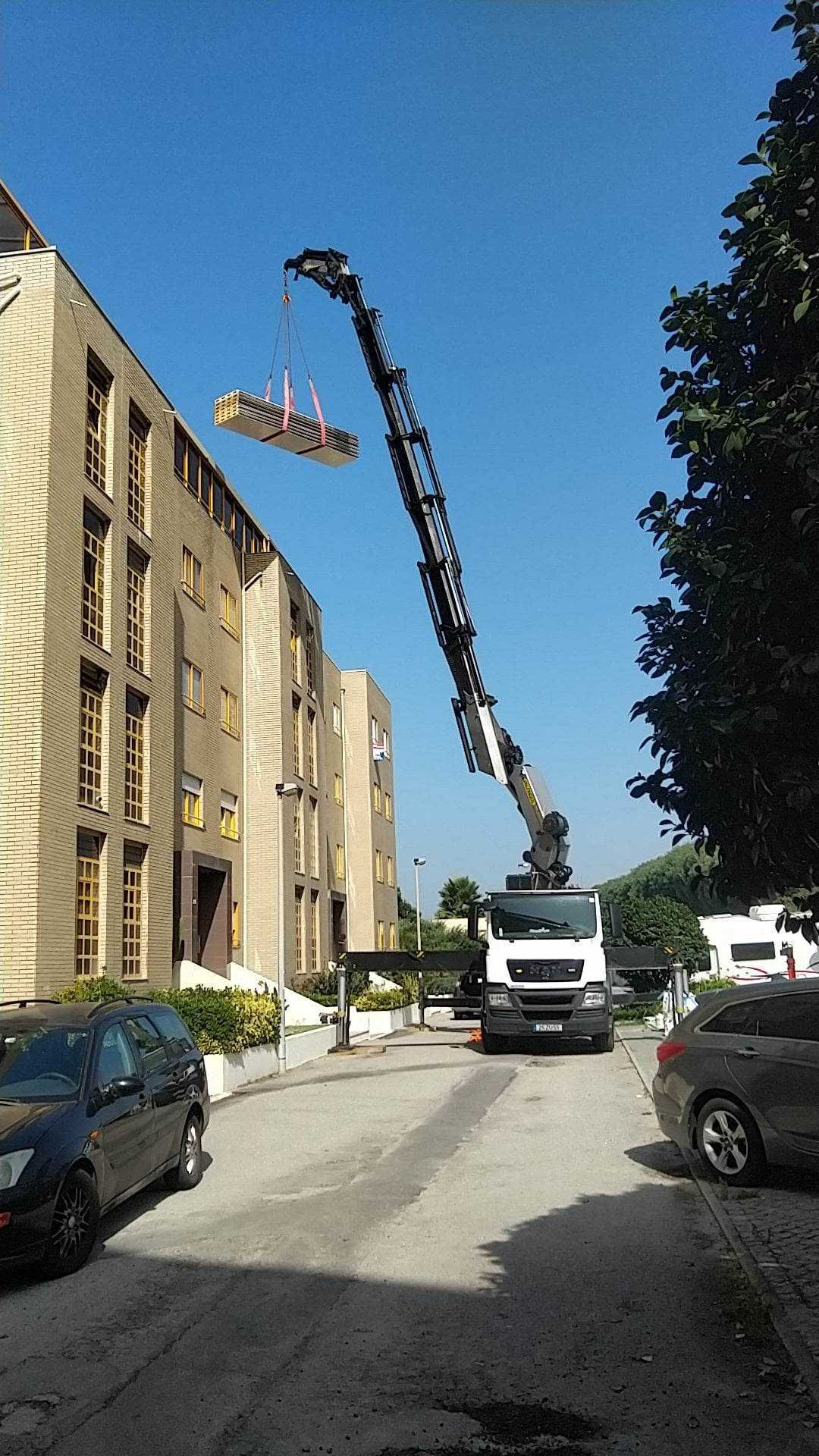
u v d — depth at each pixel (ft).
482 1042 73.51
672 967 74.18
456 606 67.21
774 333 15.39
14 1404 16.03
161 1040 31.91
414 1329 18.94
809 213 14.70
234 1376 16.93
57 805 55.83
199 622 90.02
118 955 63.05
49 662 55.83
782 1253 22.45
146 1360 17.71
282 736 104.12
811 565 13.46
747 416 14.33
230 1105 50.29
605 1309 19.83
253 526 109.09
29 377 58.03
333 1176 32.91
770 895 14.35
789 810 13.34
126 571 69.00
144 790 70.33
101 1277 22.76
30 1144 22.71
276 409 84.28
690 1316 19.30
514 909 69.62
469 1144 37.78
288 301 71.87
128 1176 26.61
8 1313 20.47
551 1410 15.48
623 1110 44.68
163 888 71.92
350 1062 68.39
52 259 59.41
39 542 56.24
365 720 153.48
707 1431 14.71
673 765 14.66
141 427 74.69
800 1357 16.69
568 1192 29.76
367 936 147.23
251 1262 23.54
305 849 114.52
